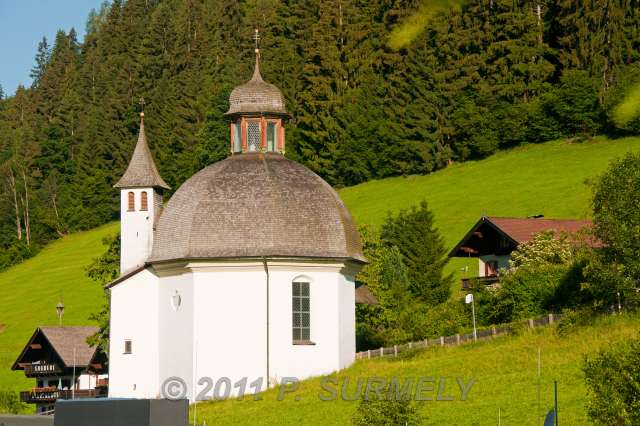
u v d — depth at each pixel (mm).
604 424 32219
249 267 64125
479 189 134625
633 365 32625
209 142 165250
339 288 65875
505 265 80125
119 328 67812
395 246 97438
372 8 162000
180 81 191250
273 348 63531
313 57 166500
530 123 144875
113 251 84062
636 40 40531
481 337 63406
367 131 155375
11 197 198500
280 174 67312
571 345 56438
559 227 79125
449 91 151375
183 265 64688
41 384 93000
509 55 148625
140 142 75250
